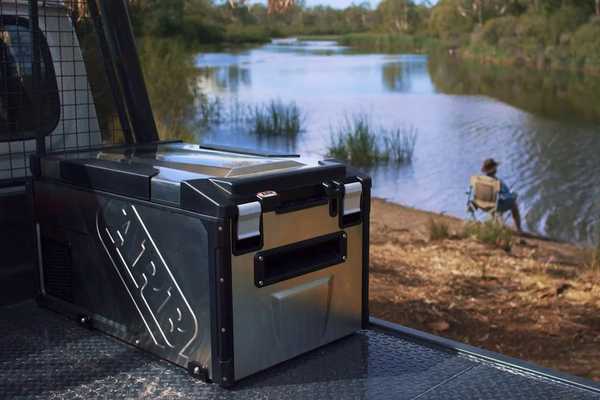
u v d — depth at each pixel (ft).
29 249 8.16
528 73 138.00
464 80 129.80
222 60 164.66
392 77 134.82
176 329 6.43
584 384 6.07
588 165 55.16
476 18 181.78
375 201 43.06
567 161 57.11
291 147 63.62
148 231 6.48
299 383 6.20
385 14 235.81
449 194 45.16
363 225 7.09
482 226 32.96
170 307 6.43
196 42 68.90
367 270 7.23
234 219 5.93
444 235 32.50
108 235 6.93
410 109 90.58
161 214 6.32
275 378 6.30
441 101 99.86
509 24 157.58
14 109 8.45
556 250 31.12
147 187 6.44
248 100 93.86
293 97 100.68
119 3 9.07
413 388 6.09
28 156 8.61
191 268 6.15
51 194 7.58
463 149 62.75
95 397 5.98
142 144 8.53
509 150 62.28
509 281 24.70
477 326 20.18
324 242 6.76
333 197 6.72
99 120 9.20
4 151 8.42
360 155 58.44
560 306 21.95
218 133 71.20
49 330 7.36
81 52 8.99
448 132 72.43
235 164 6.72
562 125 76.79
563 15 141.49
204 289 6.08
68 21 8.83
